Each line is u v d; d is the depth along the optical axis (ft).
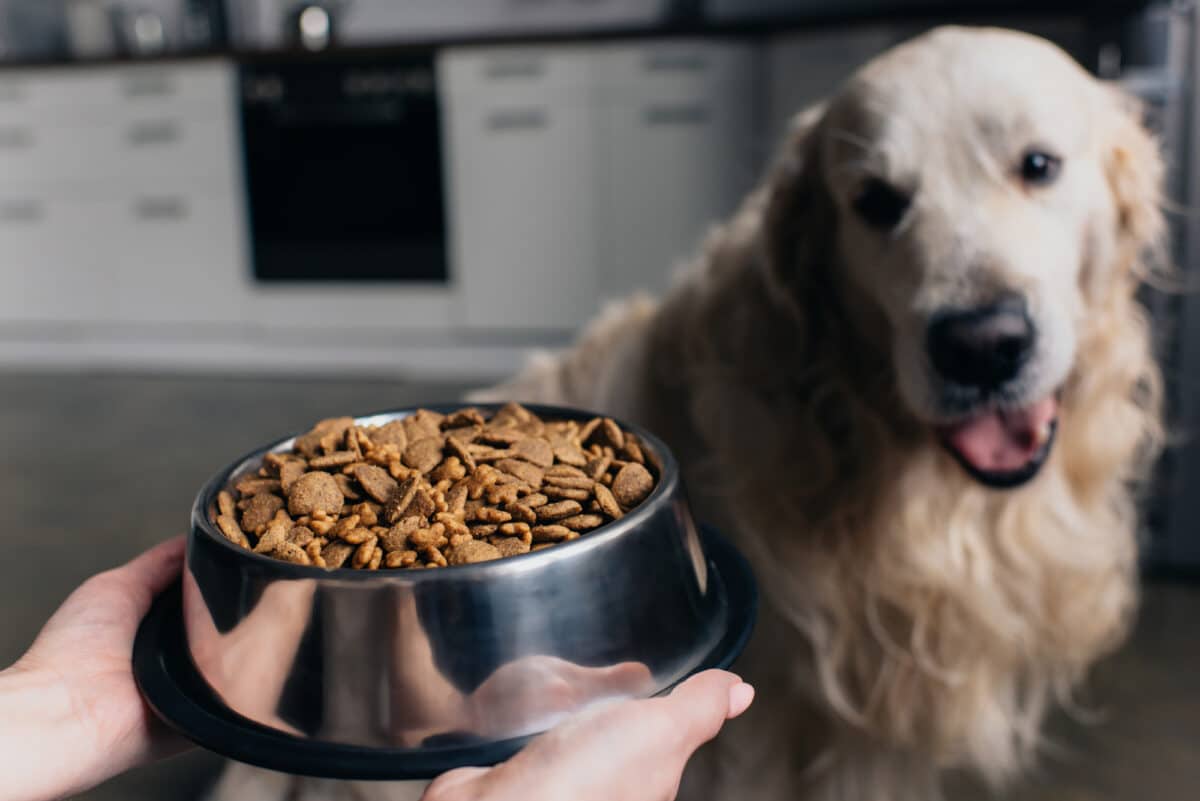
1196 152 5.65
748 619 2.04
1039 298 3.14
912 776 4.00
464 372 11.88
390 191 11.61
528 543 1.92
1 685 2.01
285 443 2.36
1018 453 3.29
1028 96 3.23
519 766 1.61
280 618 1.74
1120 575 4.04
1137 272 3.74
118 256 12.54
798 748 3.92
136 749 2.15
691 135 10.80
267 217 11.98
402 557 1.89
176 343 12.75
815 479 3.67
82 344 13.01
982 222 3.20
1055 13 9.05
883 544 3.64
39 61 12.09
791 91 10.34
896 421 3.61
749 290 3.79
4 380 12.34
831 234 3.75
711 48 10.53
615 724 1.65
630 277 11.27
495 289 11.60
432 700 1.72
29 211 12.63
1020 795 4.51
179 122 11.92
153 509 8.05
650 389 4.12
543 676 1.74
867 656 3.76
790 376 3.71
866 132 3.39
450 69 11.10
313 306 12.12
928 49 3.43
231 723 1.80
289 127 11.62
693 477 3.84
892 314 3.39
